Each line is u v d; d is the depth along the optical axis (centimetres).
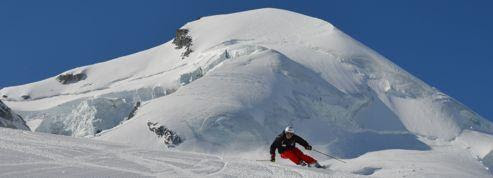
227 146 8538
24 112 15162
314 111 10256
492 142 10369
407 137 10281
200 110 9188
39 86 18012
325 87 11038
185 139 8488
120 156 1155
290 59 11819
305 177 1094
